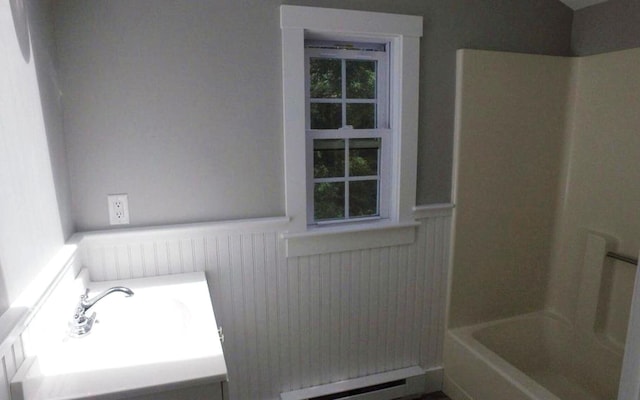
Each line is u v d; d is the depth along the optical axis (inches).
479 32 86.4
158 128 70.1
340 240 82.5
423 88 84.2
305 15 73.8
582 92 93.5
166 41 68.5
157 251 72.1
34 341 45.2
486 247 93.7
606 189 89.5
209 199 74.5
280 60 74.5
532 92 91.5
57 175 60.9
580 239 95.7
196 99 71.2
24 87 50.1
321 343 85.4
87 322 53.9
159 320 58.6
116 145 68.4
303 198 78.9
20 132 48.0
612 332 89.7
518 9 88.9
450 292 92.3
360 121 86.0
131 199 70.5
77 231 68.6
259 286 79.1
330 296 84.3
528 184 95.0
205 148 72.9
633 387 30.6
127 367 44.6
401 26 79.8
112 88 66.9
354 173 86.9
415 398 92.7
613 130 87.4
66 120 65.4
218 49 71.1
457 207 89.4
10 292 43.7
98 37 65.3
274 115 75.7
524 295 99.8
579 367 93.8
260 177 76.7
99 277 69.8
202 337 50.3
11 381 39.3
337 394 87.1
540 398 70.4
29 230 49.4
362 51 83.7
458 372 90.3
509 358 97.3
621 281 87.2
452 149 88.3
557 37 93.4
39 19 56.6
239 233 76.2
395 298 89.3
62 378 42.9
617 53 85.7
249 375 81.7
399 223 86.0
